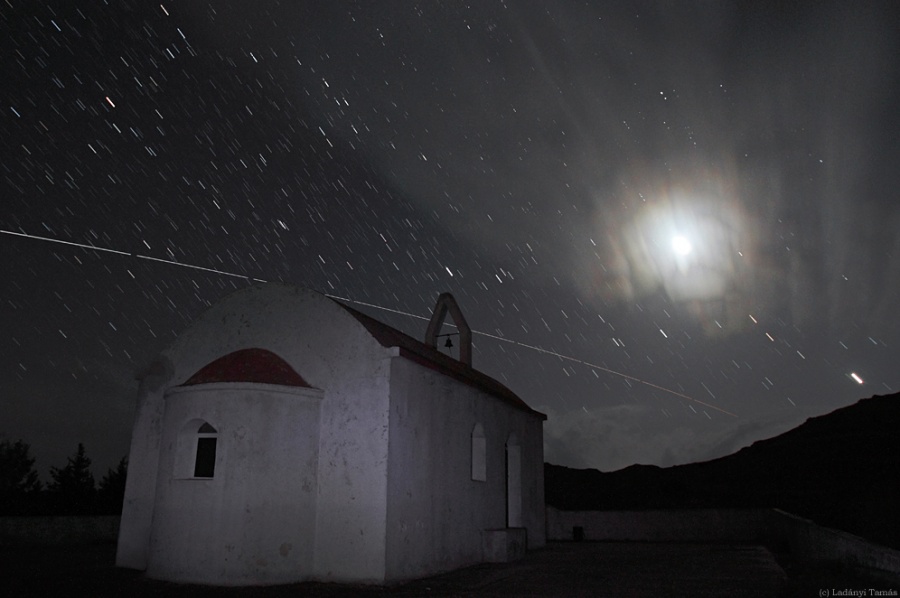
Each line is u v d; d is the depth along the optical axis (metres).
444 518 13.23
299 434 11.92
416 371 12.88
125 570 12.75
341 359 12.39
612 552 17.05
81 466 32.91
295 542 11.44
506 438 17.11
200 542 11.04
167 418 12.15
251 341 13.30
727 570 12.52
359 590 10.59
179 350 14.07
